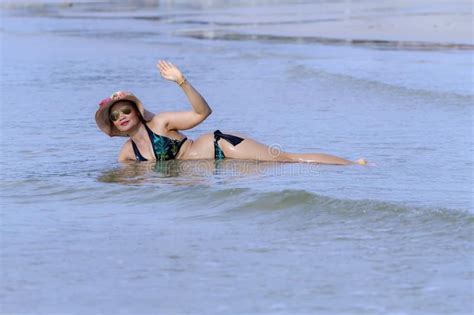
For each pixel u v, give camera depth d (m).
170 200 23.19
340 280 17.28
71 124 35.03
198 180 24.92
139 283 17.39
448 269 17.64
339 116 35.19
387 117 34.75
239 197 22.80
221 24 80.88
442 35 65.38
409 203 21.66
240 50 60.00
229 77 47.22
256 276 17.59
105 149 30.14
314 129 32.62
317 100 39.22
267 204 22.27
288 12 91.12
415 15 81.25
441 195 22.64
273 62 52.91
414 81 43.50
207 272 17.86
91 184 24.97
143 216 21.92
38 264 18.53
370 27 72.44
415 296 16.44
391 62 51.19
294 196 22.45
